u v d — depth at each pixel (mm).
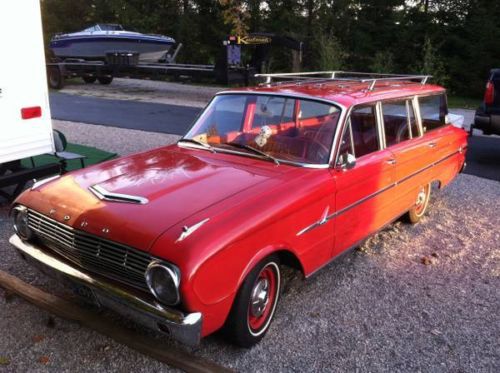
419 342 3564
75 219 3230
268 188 3475
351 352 3426
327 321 3781
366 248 5156
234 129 4430
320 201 3713
